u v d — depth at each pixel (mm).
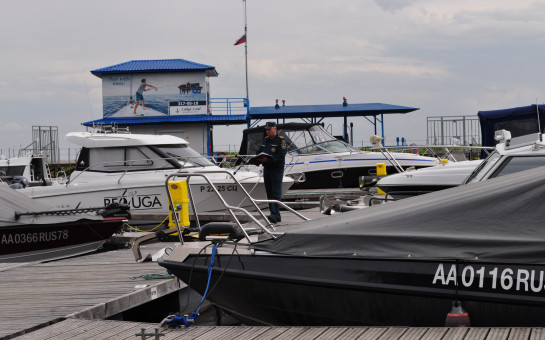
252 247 5445
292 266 5238
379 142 21281
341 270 5047
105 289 7551
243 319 5797
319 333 4953
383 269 4906
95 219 11586
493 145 18875
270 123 12812
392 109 38000
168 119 38406
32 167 26625
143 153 15656
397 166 15156
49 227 11266
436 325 4820
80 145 15773
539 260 4445
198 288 5742
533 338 4242
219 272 5516
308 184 21344
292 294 5270
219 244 5691
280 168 12836
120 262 9656
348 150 21500
